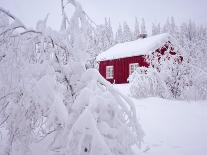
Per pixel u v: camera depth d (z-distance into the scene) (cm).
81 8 386
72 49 390
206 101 1398
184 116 1009
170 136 738
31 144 363
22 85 350
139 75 1482
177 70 1528
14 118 356
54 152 346
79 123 299
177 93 1518
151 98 1380
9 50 368
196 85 1494
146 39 2911
